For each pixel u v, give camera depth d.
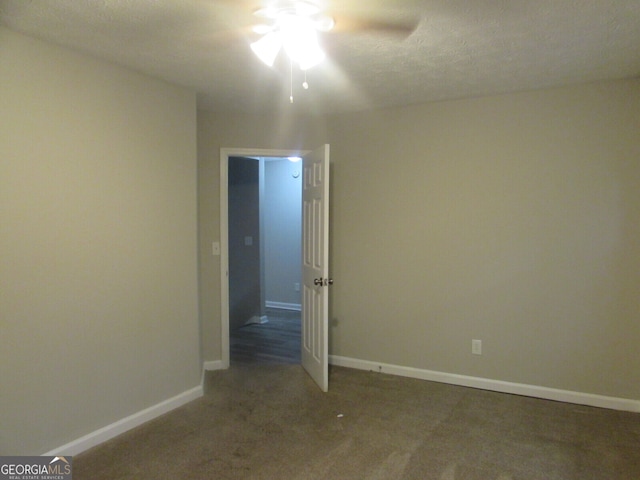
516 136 3.07
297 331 5.12
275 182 6.46
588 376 2.96
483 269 3.23
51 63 2.19
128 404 2.64
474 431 2.61
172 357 2.93
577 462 2.27
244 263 5.52
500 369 3.22
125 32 2.05
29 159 2.12
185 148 2.98
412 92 3.04
